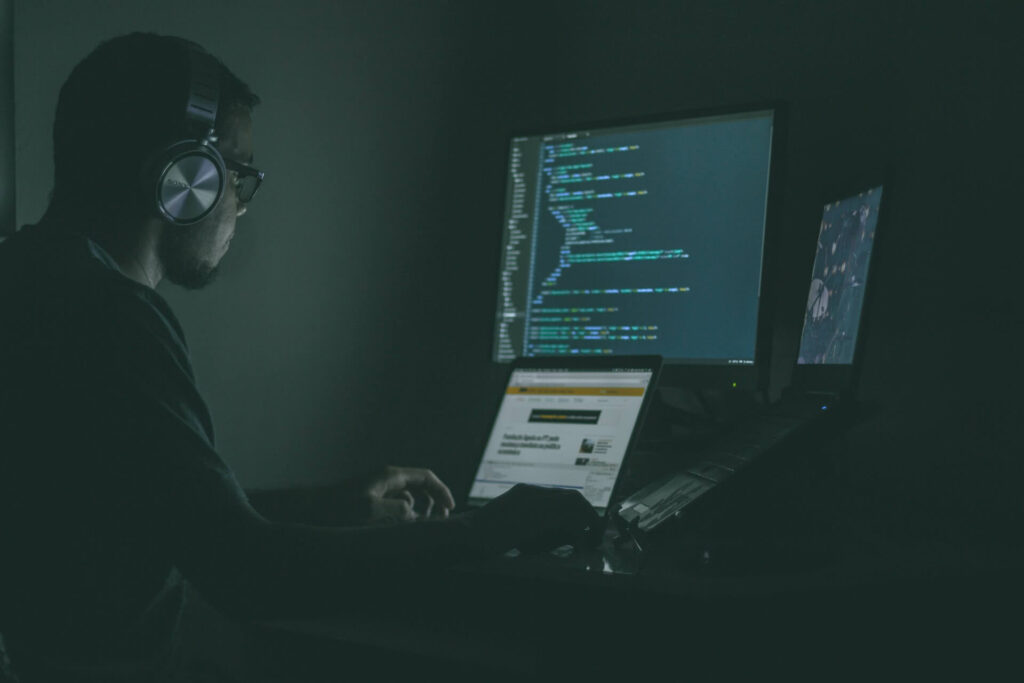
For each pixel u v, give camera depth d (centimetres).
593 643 78
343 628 107
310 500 114
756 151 138
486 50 183
